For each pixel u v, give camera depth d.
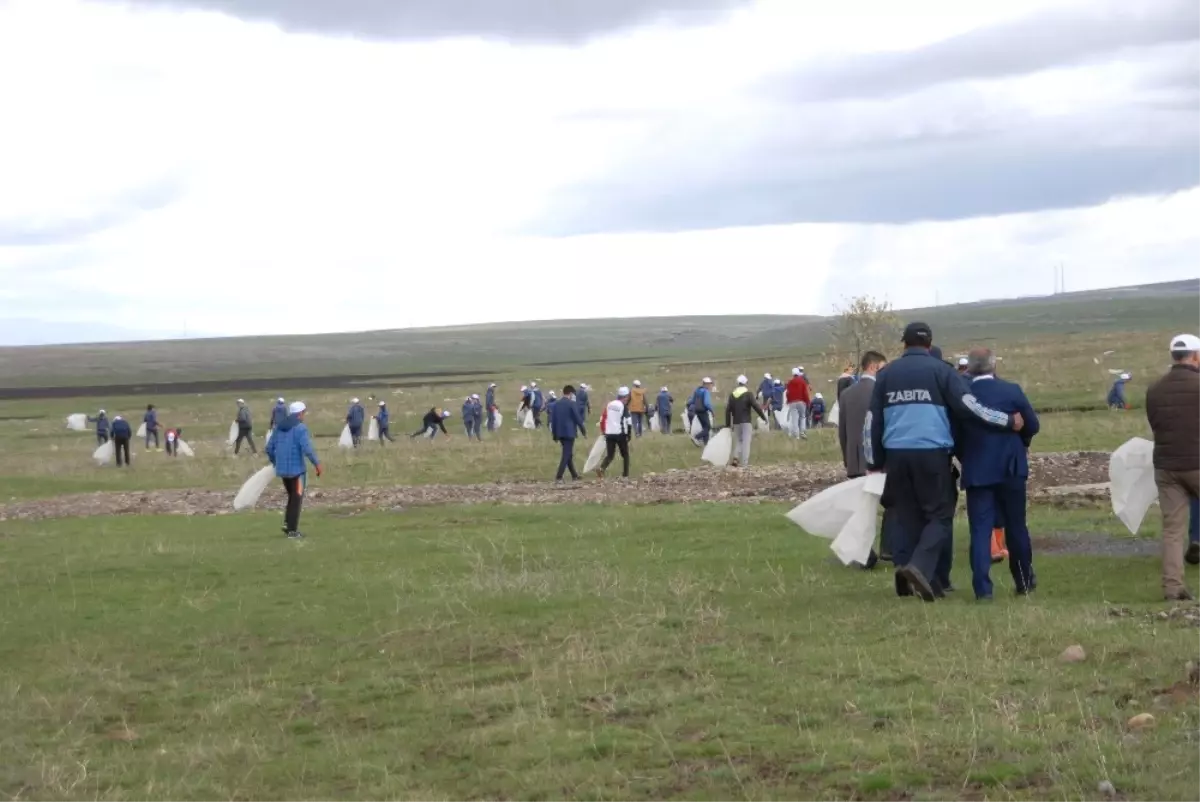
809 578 13.34
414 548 17.56
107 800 7.72
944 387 11.20
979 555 11.33
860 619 10.69
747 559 14.95
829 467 26.62
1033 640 9.39
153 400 108.56
